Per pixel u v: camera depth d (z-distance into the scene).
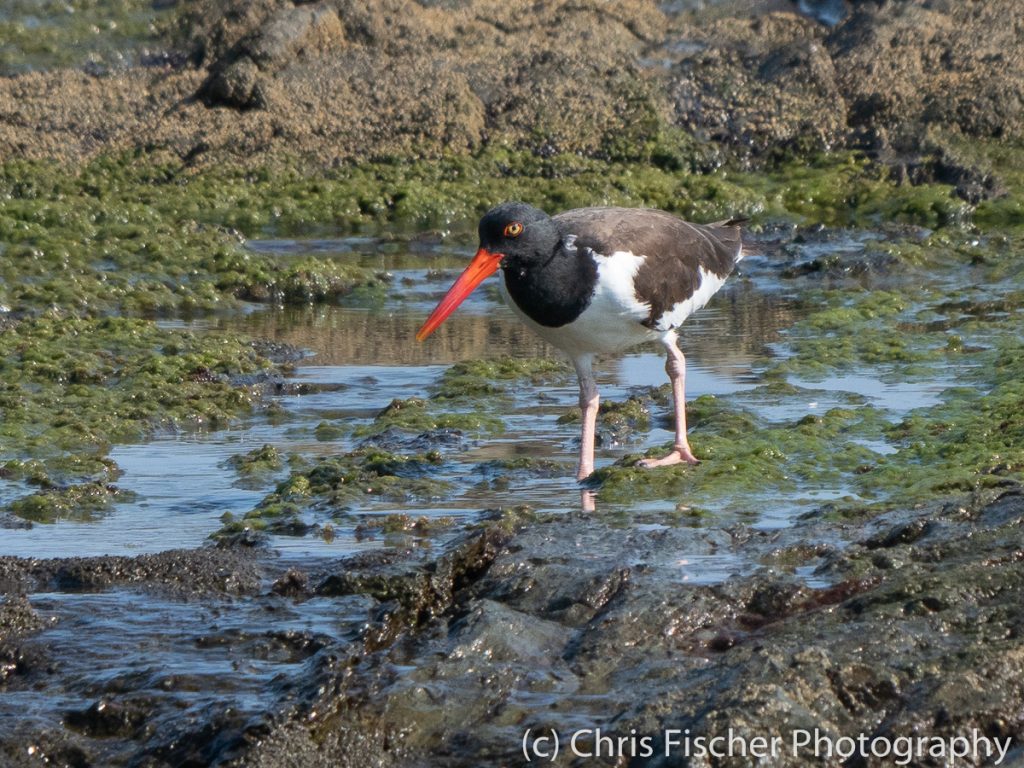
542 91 25.95
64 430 13.38
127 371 15.32
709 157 25.31
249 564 9.67
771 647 7.69
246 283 19.64
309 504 11.28
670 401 14.24
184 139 25.44
